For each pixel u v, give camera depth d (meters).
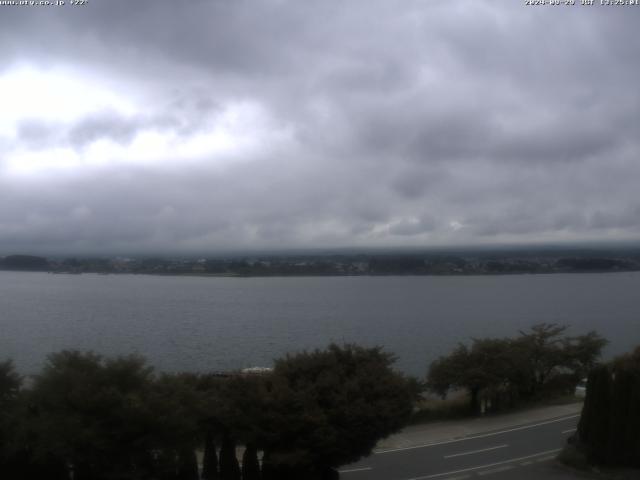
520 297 188.12
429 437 30.34
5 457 18.53
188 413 19.19
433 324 117.81
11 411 18.81
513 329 109.19
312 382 22.31
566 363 41.84
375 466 25.67
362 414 20.86
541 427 32.31
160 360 71.94
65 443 17.19
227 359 73.12
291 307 152.62
